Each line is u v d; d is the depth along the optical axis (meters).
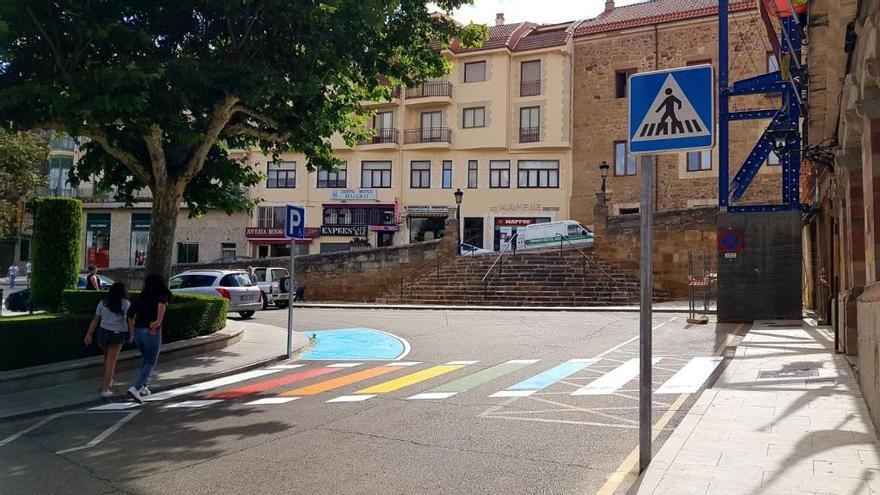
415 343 14.58
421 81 15.27
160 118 10.95
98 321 9.30
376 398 8.72
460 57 43.03
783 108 16.75
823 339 13.07
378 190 44.38
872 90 7.22
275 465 5.82
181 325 12.84
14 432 7.39
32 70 11.04
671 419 7.24
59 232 17.58
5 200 28.95
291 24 11.86
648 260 5.19
